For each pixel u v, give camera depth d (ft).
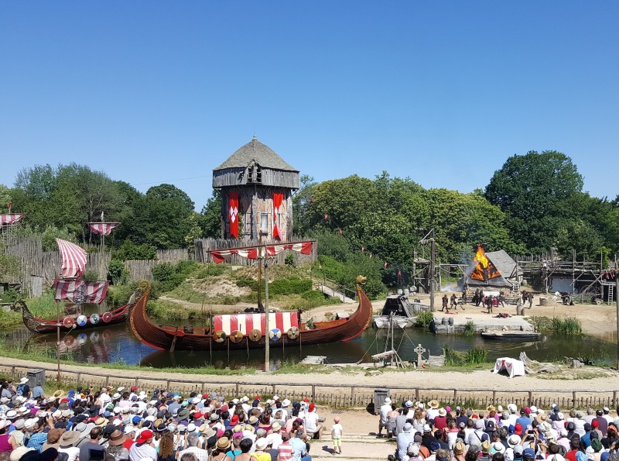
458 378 96.17
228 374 100.58
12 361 110.52
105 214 317.63
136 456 40.14
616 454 40.91
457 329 167.22
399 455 50.80
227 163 258.37
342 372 101.35
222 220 263.90
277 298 209.97
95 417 54.60
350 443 63.67
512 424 54.49
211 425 50.39
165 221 336.70
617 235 299.17
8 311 180.45
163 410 56.29
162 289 222.89
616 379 95.25
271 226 256.11
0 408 61.16
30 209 289.53
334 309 195.11
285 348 147.13
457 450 42.14
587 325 171.53
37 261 210.38
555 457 41.55
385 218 304.50
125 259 255.70
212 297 212.64
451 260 301.63
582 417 57.21
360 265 239.50
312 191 369.09
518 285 237.86
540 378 95.81
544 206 340.80
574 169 356.18
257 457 38.83
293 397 84.99
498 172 370.73
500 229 328.49
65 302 200.34
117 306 208.23
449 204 317.01
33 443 44.39
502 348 145.79
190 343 140.87
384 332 171.53
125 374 99.86
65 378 95.61
